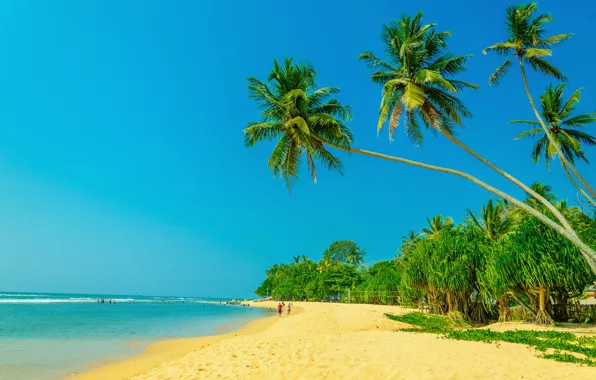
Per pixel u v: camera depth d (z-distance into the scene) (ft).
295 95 53.98
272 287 368.27
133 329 99.45
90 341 73.15
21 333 82.94
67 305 235.40
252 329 102.22
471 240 88.17
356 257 341.00
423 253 90.74
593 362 34.86
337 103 60.54
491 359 36.50
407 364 34.37
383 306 148.77
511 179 49.08
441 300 90.68
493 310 85.71
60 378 42.47
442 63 55.06
